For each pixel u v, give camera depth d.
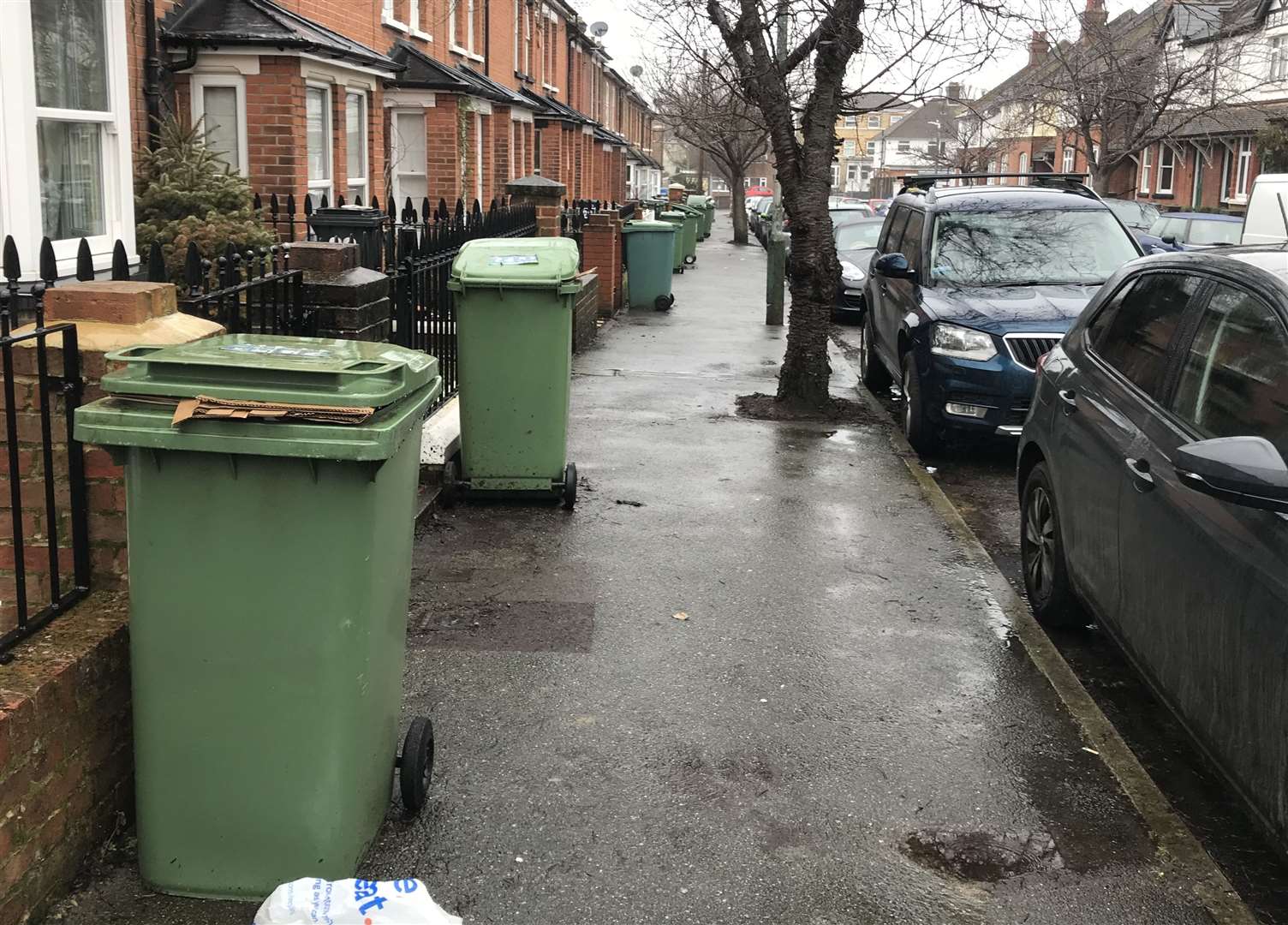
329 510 2.84
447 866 3.30
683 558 6.05
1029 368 8.13
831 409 9.92
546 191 13.21
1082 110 26.17
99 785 3.19
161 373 2.84
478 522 6.57
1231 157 36.75
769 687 4.53
